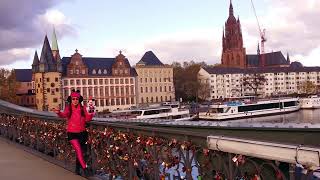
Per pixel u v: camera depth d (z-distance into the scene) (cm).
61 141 1019
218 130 891
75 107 862
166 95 14725
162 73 14650
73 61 12406
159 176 614
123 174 733
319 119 8481
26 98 12369
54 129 1065
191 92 15125
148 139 638
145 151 655
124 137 714
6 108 2220
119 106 13238
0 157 1175
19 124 1445
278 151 391
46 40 11912
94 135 834
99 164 829
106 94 12988
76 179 849
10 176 916
